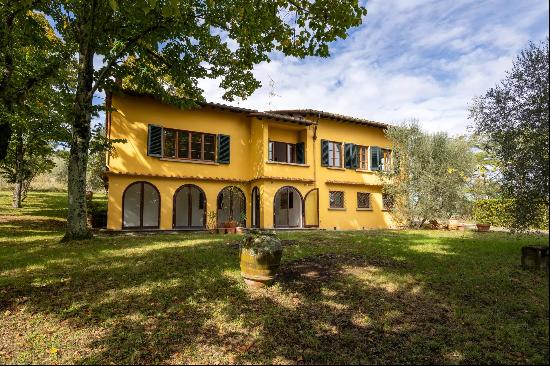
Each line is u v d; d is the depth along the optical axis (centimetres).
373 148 2333
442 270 801
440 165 1852
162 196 1702
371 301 606
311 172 2039
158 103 1739
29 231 1419
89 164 2769
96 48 1232
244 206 1955
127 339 466
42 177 4069
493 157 868
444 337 475
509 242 1230
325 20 639
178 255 920
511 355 425
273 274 682
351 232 1631
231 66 1416
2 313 547
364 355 427
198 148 1859
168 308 569
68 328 498
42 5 1083
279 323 517
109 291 641
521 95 718
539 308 577
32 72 1112
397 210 2050
